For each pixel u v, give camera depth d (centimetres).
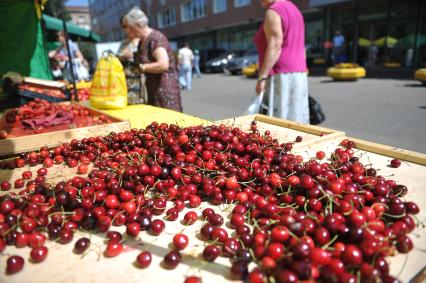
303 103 403
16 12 788
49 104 396
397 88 1131
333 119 703
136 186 177
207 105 967
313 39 2264
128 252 134
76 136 273
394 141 536
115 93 392
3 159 245
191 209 169
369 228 126
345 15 2005
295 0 2206
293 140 266
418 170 203
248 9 2622
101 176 192
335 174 174
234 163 201
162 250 135
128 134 254
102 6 6638
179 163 193
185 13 3516
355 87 1198
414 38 1709
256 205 158
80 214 147
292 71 381
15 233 138
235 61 2133
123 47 523
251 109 403
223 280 117
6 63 805
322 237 122
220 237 136
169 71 438
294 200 154
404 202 150
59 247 137
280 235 121
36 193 168
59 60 1113
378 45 1888
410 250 126
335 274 107
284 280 104
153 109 396
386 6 1789
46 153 240
